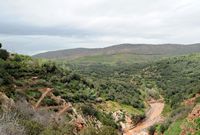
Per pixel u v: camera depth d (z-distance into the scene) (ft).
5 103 148.56
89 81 322.14
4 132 78.95
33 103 204.03
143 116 330.13
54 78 267.18
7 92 179.52
